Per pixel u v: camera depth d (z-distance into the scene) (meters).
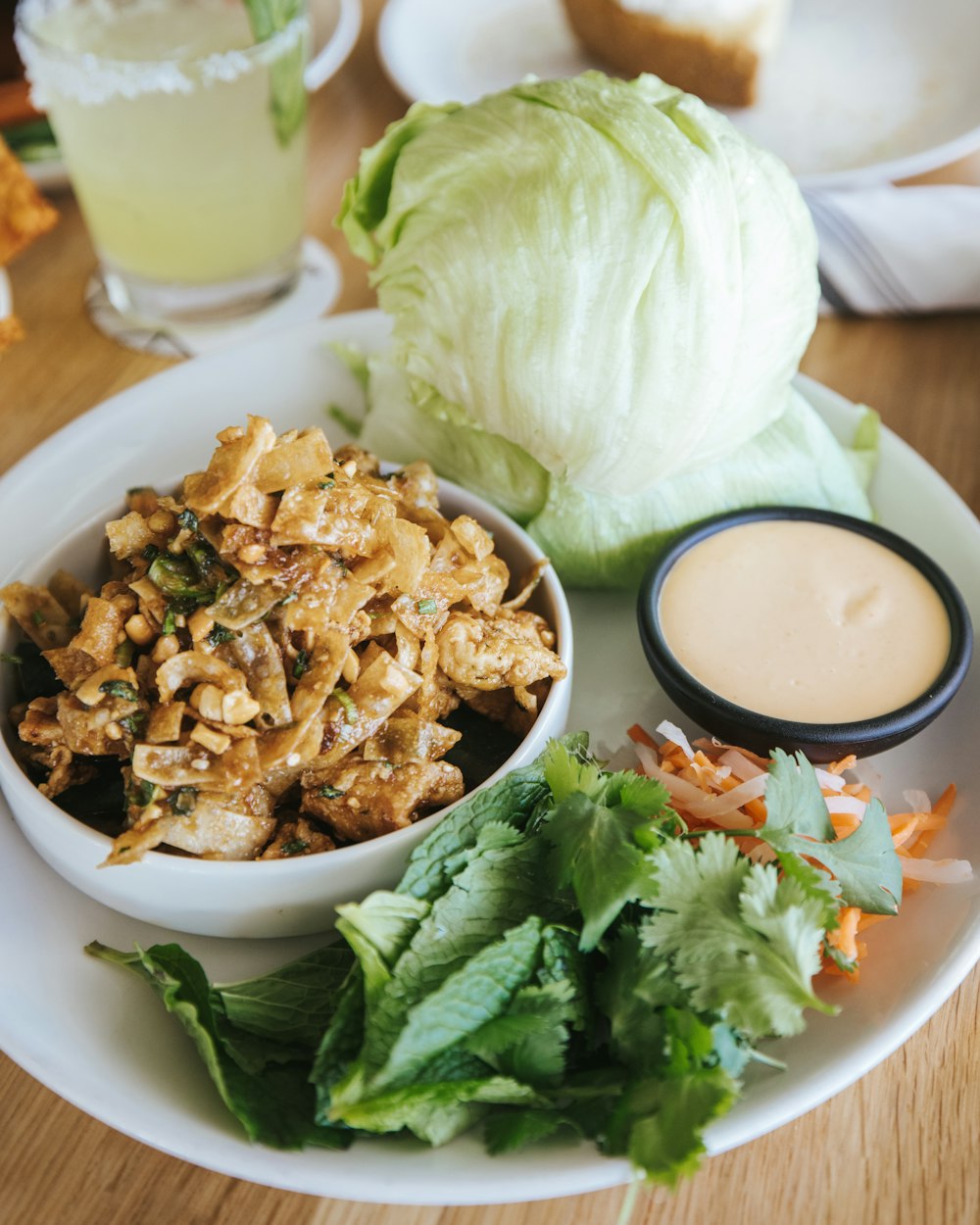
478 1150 0.32
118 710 0.36
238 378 0.50
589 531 0.44
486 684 0.38
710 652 0.40
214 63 0.50
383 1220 0.33
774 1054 0.34
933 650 0.40
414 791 0.36
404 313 0.45
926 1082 0.35
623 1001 0.33
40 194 0.62
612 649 0.44
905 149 0.61
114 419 0.49
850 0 0.68
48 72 0.50
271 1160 0.32
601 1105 0.32
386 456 0.47
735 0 0.60
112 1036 0.35
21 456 0.51
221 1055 0.33
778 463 0.45
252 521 0.37
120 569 0.41
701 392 0.42
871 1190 0.33
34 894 0.38
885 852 0.35
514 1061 0.32
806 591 0.42
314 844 0.36
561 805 0.35
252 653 0.36
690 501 0.45
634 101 0.42
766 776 0.36
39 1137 0.35
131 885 0.36
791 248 0.43
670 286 0.41
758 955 0.33
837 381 0.53
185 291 0.55
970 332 0.55
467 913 0.34
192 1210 0.33
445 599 0.39
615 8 0.62
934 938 0.36
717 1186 0.33
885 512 0.46
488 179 0.42
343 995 0.33
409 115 0.46
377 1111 0.31
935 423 0.52
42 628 0.40
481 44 0.67
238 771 0.35
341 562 0.38
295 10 0.51
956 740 0.40
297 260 0.58
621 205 0.41
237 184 0.53
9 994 0.35
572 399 0.42
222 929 0.37
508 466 0.45
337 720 0.36
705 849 0.34
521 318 0.42
